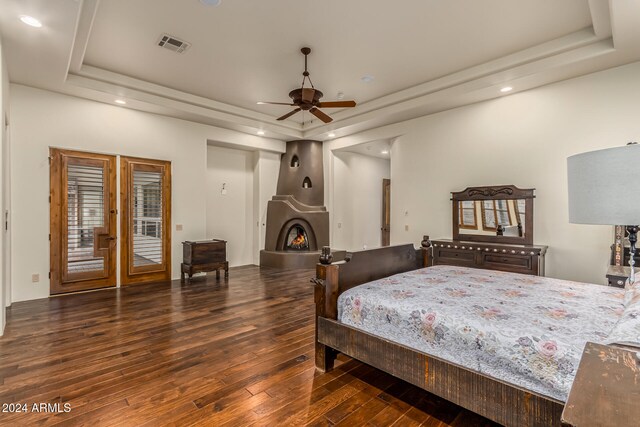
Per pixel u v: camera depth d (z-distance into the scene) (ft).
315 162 24.08
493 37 11.74
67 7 8.58
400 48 12.50
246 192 24.18
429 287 7.63
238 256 23.65
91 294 15.11
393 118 18.39
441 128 17.17
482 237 15.38
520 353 4.95
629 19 9.07
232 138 21.17
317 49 12.57
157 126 17.71
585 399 2.46
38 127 14.12
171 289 16.20
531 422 4.77
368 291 7.47
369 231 27.35
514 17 10.53
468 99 15.35
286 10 10.12
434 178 17.46
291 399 6.84
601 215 4.74
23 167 13.78
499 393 5.09
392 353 6.51
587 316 5.57
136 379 7.57
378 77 15.11
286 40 11.89
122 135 16.47
